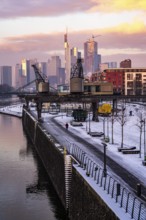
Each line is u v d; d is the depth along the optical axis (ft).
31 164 299.58
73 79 489.67
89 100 472.03
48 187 233.55
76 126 402.31
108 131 338.95
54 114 587.27
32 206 198.70
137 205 116.47
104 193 130.52
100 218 124.77
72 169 180.14
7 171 274.36
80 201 157.58
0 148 375.86
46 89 570.05
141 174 169.07
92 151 233.96
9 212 190.90
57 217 184.34
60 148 228.84
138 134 327.26
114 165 189.78
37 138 370.12
